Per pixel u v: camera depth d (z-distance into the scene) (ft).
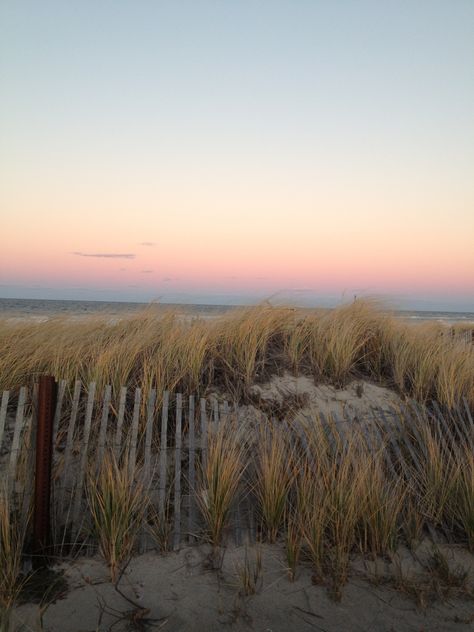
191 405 14.79
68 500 12.98
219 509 12.39
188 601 10.34
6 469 13.52
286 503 13.08
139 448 14.43
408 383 20.10
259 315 21.67
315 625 9.86
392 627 9.89
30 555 11.07
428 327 25.95
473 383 19.33
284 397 17.97
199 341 18.70
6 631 9.17
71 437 13.19
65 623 9.55
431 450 14.79
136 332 20.51
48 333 19.94
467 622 10.10
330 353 20.11
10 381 16.20
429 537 13.23
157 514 12.67
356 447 14.96
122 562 11.43
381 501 12.81
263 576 11.23
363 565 11.75
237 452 14.42
